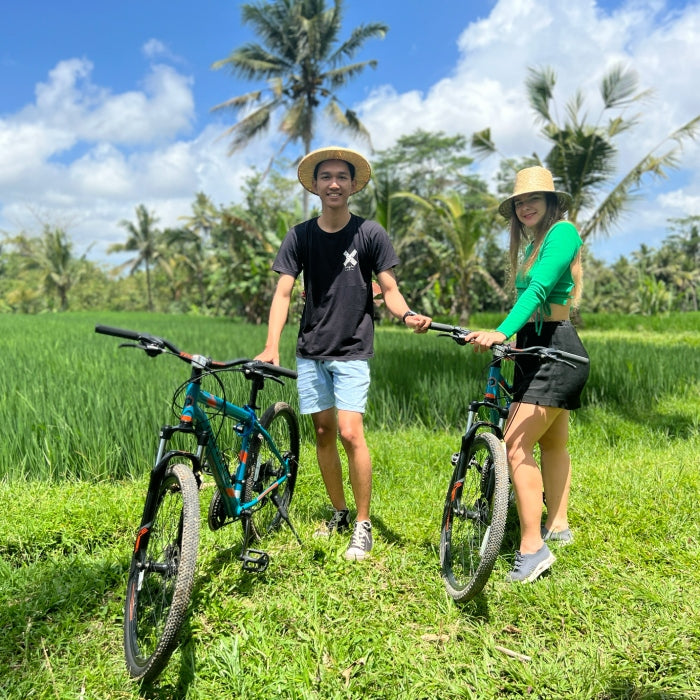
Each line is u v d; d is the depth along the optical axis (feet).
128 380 19.51
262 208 91.71
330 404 10.82
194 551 6.96
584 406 21.52
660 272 162.30
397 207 85.76
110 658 7.64
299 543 10.58
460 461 9.62
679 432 18.83
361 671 7.39
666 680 7.16
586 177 65.77
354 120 91.35
